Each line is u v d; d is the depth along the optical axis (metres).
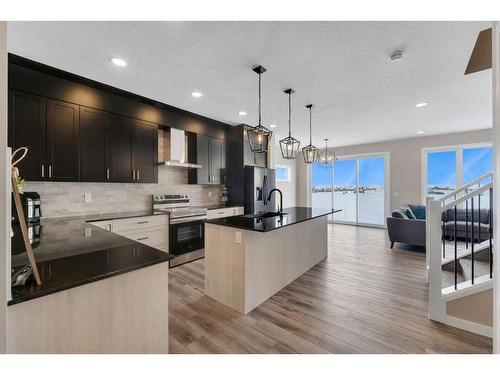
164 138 4.04
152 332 1.28
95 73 2.68
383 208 6.86
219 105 3.72
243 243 2.31
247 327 2.08
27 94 2.50
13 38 2.02
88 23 1.83
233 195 5.05
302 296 2.65
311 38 2.02
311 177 8.40
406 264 3.70
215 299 2.56
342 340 1.90
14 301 0.87
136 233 3.23
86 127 2.95
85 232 2.02
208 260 2.63
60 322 1.01
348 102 3.53
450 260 2.95
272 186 5.48
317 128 5.16
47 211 2.92
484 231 4.68
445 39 2.02
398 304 2.46
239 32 1.95
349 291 2.77
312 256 3.58
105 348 1.13
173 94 3.29
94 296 1.10
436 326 2.08
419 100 3.46
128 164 3.36
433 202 2.16
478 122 4.67
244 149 4.98
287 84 2.92
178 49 2.19
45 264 1.23
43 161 2.61
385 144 6.73
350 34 1.96
